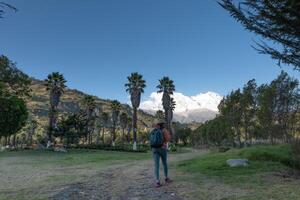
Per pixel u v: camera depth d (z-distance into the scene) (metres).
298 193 7.64
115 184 10.16
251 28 8.22
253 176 10.61
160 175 12.02
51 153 38.19
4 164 20.11
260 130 50.31
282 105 32.69
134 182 10.52
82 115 72.31
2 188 10.02
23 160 24.05
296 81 32.81
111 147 60.03
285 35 8.09
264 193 7.82
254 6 7.93
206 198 7.66
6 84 47.19
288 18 7.73
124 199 7.90
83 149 55.12
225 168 12.76
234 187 8.82
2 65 44.88
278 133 27.42
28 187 9.98
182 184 9.62
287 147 17.09
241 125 56.09
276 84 33.56
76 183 10.41
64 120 68.62
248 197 7.47
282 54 8.36
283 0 7.48
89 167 16.95
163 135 9.92
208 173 11.71
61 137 69.12
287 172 11.46
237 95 56.16
